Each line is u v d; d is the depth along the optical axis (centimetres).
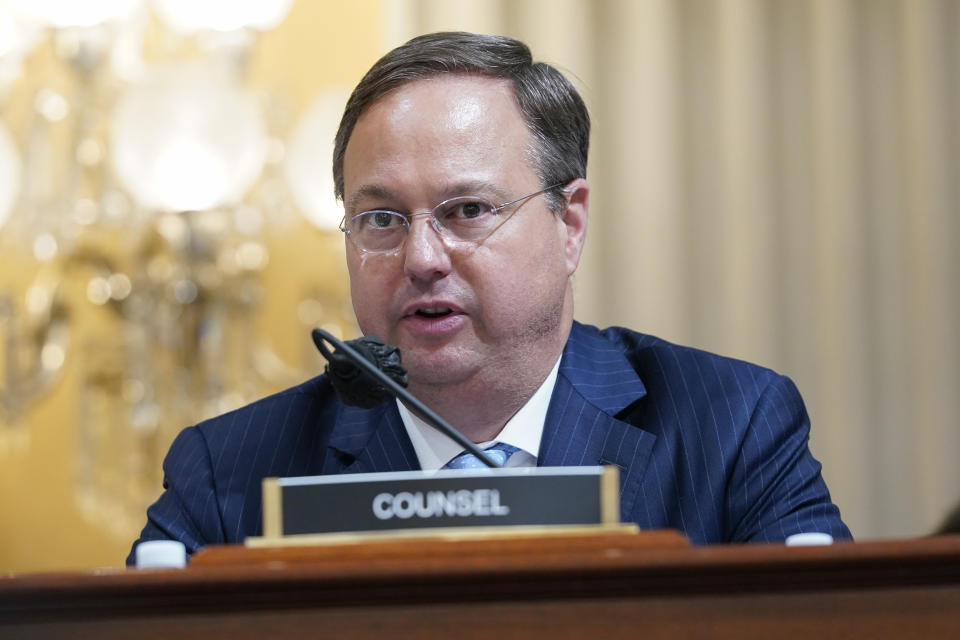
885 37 1188
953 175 1178
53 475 1075
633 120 1165
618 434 553
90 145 1065
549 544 335
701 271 1160
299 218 1081
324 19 1105
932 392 1164
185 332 1063
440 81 543
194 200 1019
